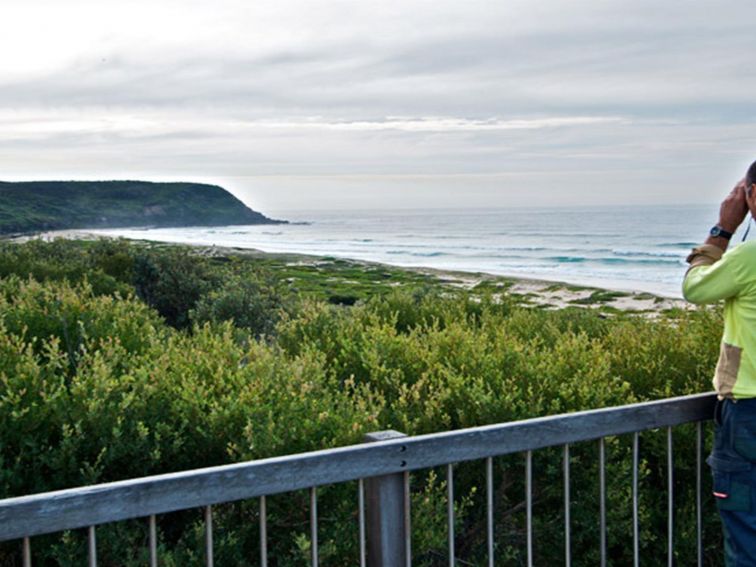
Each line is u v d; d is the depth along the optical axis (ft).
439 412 17.07
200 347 19.85
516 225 634.02
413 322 33.27
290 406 15.40
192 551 13.44
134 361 18.31
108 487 8.61
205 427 15.15
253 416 15.05
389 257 271.90
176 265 74.90
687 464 17.31
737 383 11.57
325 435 14.93
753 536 11.52
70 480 14.24
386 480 10.36
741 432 11.50
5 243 86.53
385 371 19.77
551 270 200.13
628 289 141.69
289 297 65.00
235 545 13.43
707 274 11.64
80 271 61.05
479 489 16.10
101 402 14.99
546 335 27.27
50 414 14.90
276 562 13.94
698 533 13.75
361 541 10.32
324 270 177.58
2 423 14.24
